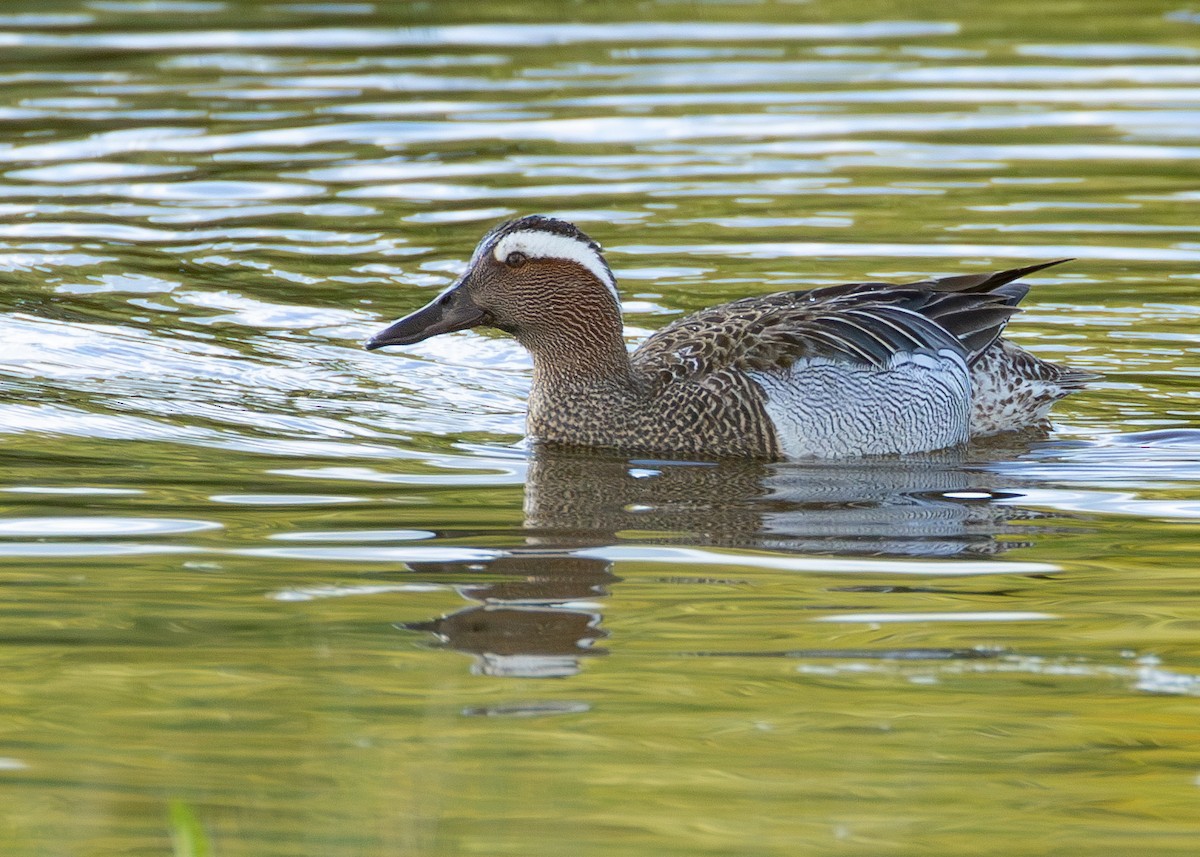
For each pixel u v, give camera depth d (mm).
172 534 11406
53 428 13789
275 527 11578
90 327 16328
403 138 22375
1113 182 20500
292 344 16219
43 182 20672
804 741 8492
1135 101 23797
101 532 11430
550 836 7570
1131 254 18234
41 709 8781
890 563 10961
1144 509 12141
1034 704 8867
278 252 18531
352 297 17328
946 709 8820
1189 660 9391
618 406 13898
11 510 11852
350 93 24328
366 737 8492
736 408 13656
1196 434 14164
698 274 17797
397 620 9930
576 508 12117
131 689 9031
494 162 21406
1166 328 16500
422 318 14141
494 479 12867
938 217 19375
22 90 24406
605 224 19219
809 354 13883
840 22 28812
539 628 9852
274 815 7723
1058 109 23500
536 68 25750
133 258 18328
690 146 22000
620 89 24531
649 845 7496
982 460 13719
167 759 8273
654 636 9727
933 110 23547
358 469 13008
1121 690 9039
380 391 15211
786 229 19031
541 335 14023
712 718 8719
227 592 10367
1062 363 15695
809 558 11086
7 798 7891
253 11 29547
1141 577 10680
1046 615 10055
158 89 24484
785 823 7707
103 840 7508
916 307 14531
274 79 25047
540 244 13898
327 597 10297
